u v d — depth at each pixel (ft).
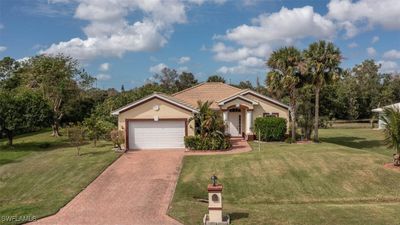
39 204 56.44
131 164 81.61
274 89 111.75
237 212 50.19
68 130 96.43
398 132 71.46
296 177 69.46
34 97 116.06
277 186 65.77
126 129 99.66
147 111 99.76
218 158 84.53
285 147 96.73
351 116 239.71
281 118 110.73
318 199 60.70
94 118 117.39
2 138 149.59
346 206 53.57
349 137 143.54
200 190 63.98
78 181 69.05
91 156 89.56
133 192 62.64
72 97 152.97
